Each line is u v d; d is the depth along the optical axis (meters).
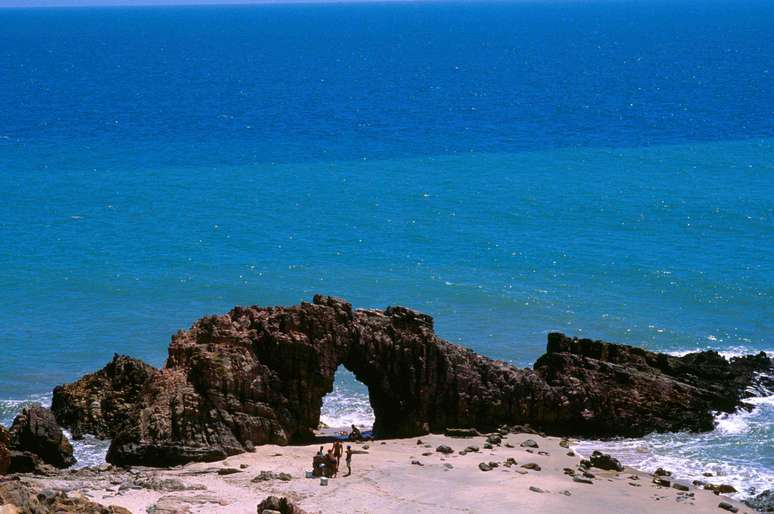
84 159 162.00
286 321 60.69
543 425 64.50
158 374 58.47
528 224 119.31
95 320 88.25
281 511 44.84
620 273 100.44
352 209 127.00
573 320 88.44
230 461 55.16
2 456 53.38
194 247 109.94
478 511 48.38
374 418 67.88
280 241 112.38
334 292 95.88
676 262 103.94
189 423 56.38
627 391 64.75
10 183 142.12
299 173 149.75
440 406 63.12
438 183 142.12
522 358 80.31
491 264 103.62
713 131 189.25
